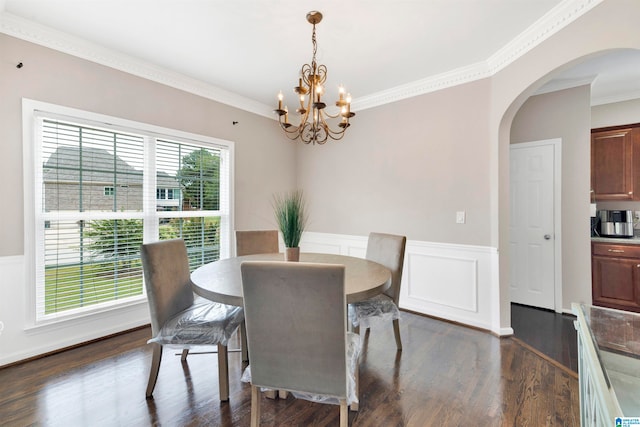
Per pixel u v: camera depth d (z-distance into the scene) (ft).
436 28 6.95
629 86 10.51
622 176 11.09
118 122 8.24
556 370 6.66
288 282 3.82
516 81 7.73
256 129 12.17
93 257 8.02
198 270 6.17
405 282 10.64
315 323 3.88
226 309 6.23
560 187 10.34
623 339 3.05
